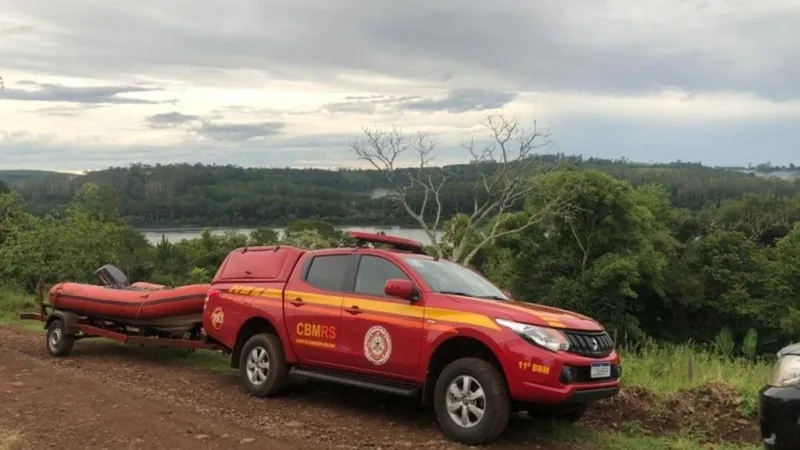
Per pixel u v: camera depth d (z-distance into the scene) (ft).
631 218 126.62
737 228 221.87
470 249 119.34
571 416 24.63
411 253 27.04
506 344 21.70
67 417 24.53
